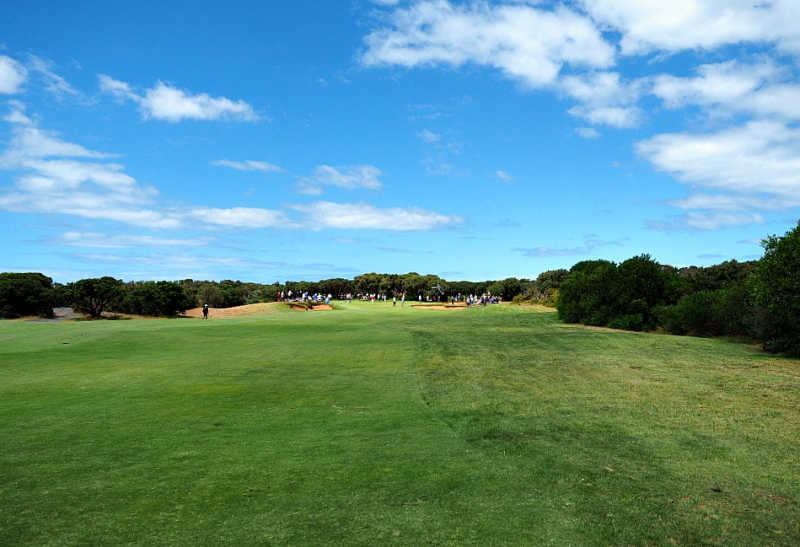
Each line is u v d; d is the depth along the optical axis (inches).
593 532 203.2
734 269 1980.8
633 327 1212.5
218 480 253.1
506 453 303.4
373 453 299.6
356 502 227.9
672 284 1250.6
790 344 781.3
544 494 241.3
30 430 344.8
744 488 254.2
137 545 187.6
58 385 516.7
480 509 222.7
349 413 403.5
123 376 572.4
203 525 203.9
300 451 301.6
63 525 203.5
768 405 440.8
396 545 189.2
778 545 196.7
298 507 221.9
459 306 2829.7
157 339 954.1
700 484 258.7
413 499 232.2
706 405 440.5
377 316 1736.0
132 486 244.7
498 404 441.4
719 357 748.0
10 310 2642.7
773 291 786.2
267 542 190.2
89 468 269.7
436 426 365.4
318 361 695.1
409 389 506.3
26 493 235.9
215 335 1035.3
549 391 500.1
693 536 202.2
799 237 778.8
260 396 467.2
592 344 898.7
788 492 250.1
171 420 375.2
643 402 451.5
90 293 2554.1
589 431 356.2
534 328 1225.4
